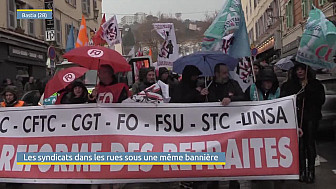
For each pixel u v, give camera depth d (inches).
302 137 235.9
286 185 231.0
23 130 198.1
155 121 193.2
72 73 205.9
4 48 709.9
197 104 193.6
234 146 189.0
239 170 187.3
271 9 1073.5
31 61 821.9
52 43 920.9
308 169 234.2
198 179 188.2
